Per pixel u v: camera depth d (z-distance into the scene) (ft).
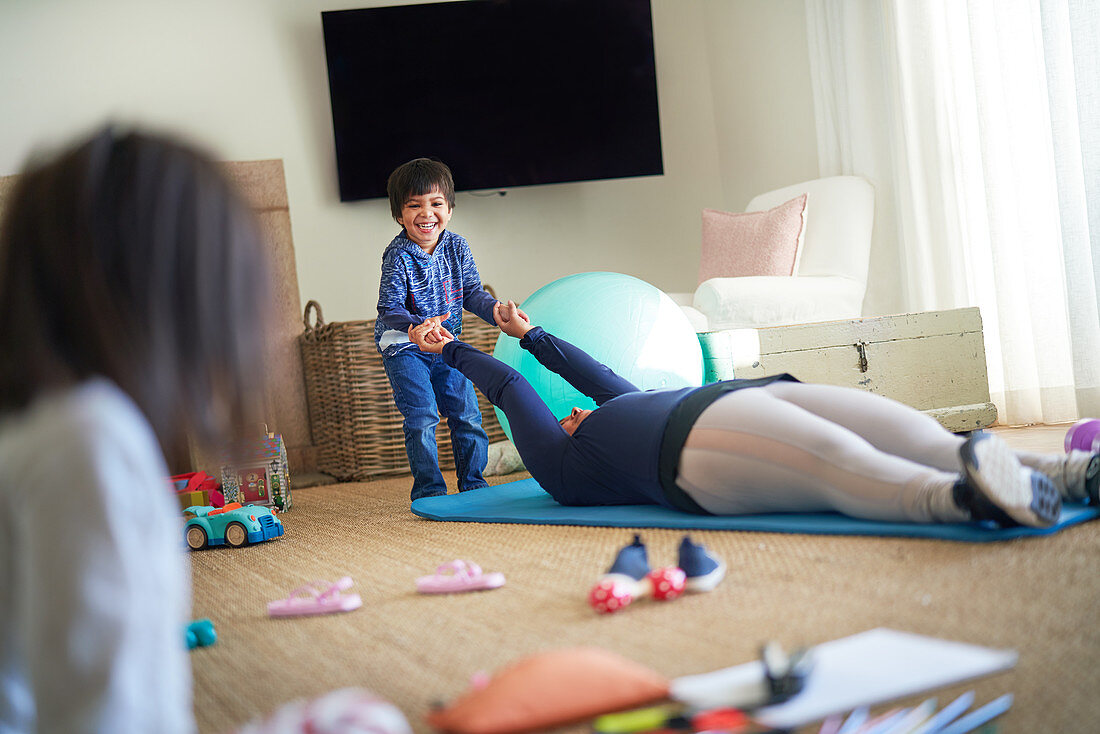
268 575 6.47
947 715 2.85
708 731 2.53
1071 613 3.68
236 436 2.27
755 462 5.64
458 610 4.77
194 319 2.11
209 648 4.62
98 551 1.96
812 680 2.90
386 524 8.28
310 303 14.42
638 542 4.84
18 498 2.02
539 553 5.98
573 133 16.33
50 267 2.06
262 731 2.16
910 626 3.73
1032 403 11.66
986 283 12.25
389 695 3.63
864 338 10.55
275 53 15.90
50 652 1.94
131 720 1.97
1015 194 11.37
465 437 10.04
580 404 8.70
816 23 14.37
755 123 16.56
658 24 17.44
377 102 15.81
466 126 16.06
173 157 2.17
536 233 17.06
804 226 13.26
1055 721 2.82
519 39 16.12
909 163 12.91
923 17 12.54
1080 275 10.56
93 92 15.28
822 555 4.95
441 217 9.53
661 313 9.00
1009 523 4.77
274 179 15.60
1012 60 11.28
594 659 2.94
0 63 14.98
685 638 3.88
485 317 9.76
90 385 2.09
